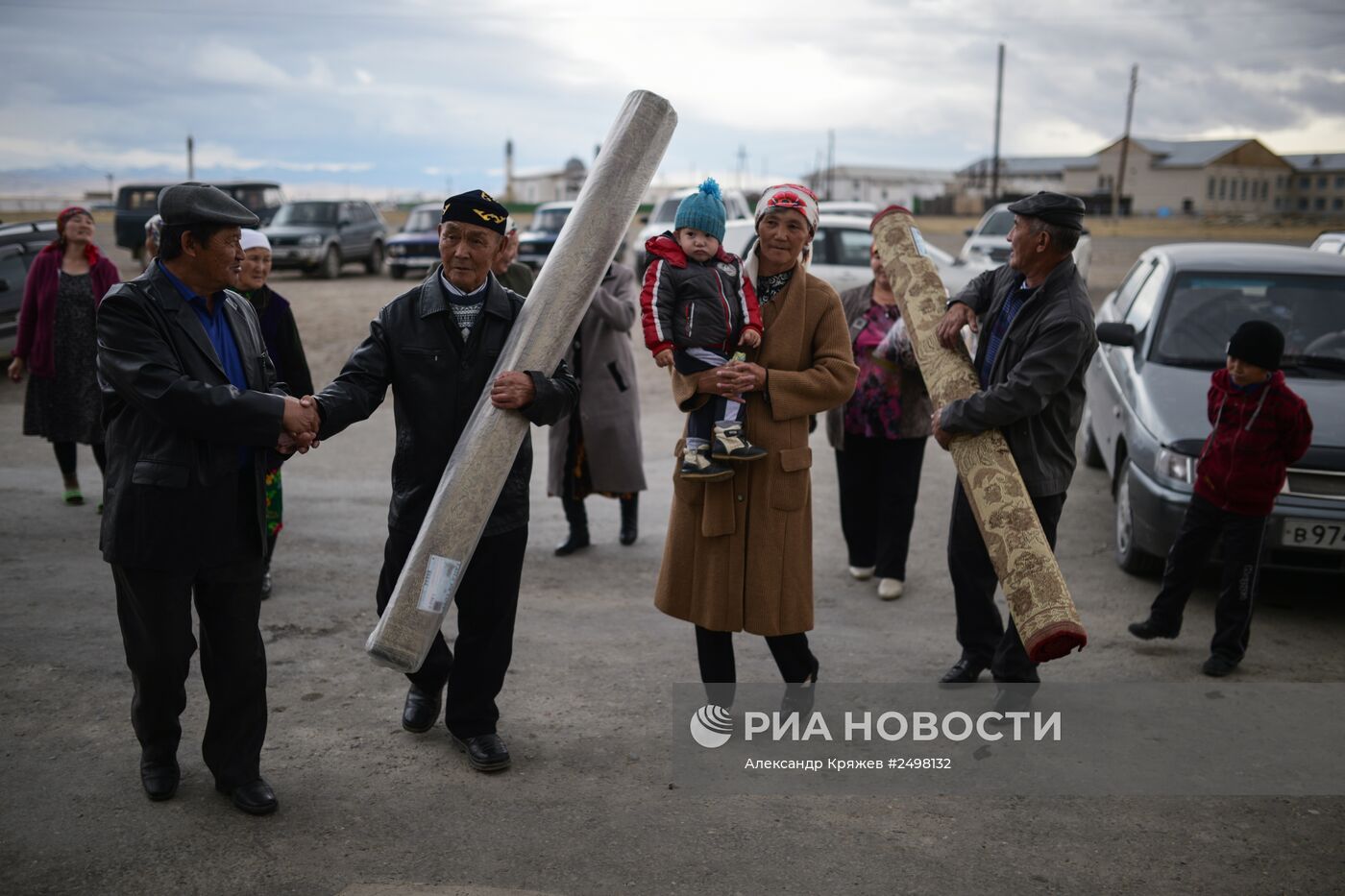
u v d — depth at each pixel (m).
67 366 6.05
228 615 3.12
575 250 3.32
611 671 4.35
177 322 2.95
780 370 3.57
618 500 7.26
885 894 2.85
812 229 3.63
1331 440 5.01
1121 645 4.76
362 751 3.59
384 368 3.33
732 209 17.44
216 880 2.83
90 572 5.31
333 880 2.84
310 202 23.19
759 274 3.70
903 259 4.47
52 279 6.04
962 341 4.08
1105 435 6.71
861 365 5.31
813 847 3.07
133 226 22.72
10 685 3.99
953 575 4.17
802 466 3.58
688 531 3.66
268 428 2.92
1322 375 5.71
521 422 3.21
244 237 4.78
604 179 3.38
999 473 3.64
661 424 10.06
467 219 3.26
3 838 2.99
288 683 4.13
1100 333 6.12
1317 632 4.98
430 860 2.95
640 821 3.19
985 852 3.07
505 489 3.39
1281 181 87.25
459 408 3.32
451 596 3.08
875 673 4.41
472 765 3.48
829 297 3.67
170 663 3.07
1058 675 4.42
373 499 7.10
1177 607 4.54
